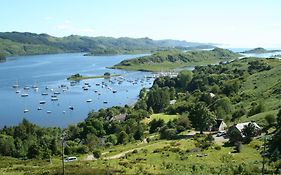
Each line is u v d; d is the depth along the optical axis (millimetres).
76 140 155375
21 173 72250
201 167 71625
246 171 64188
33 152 130125
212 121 135375
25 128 166000
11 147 140125
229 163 74188
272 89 177875
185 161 81500
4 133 164125
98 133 167375
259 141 94750
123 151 116062
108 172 67562
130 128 163750
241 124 107000
